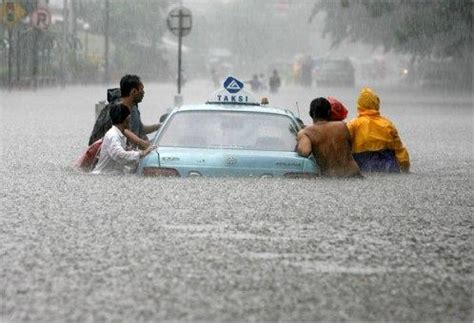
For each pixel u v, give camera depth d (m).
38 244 18.64
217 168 28.56
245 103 32.88
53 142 46.34
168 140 29.77
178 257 17.56
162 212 22.69
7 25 116.38
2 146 43.66
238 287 15.37
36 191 26.22
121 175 29.83
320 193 26.33
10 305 14.06
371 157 33.16
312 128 30.14
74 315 13.54
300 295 14.98
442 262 17.81
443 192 28.03
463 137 56.53
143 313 13.70
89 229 20.36
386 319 13.82
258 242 19.20
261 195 25.50
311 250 18.55
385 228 21.34
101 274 16.08
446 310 14.41
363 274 16.59
